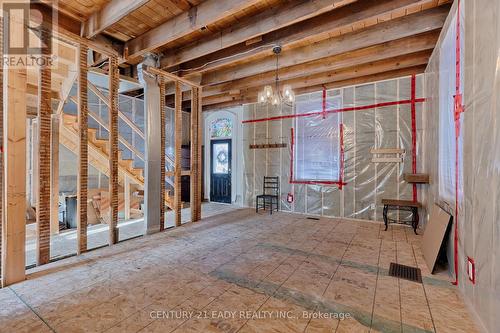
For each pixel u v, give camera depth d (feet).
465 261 7.04
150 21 11.01
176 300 6.98
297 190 19.26
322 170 18.26
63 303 6.82
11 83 8.12
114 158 11.84
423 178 13.16
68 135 15.84
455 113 8.18
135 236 13.00
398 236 13.05
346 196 17.26
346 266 9.30
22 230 8.18
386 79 15.88
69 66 11.89
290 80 17.62
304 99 18.97
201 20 9.77
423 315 6.36
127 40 12.62
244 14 10.53
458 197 7.82
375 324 6.00
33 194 17.48
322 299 7.07
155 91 13.70
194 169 16.33
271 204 19.12
